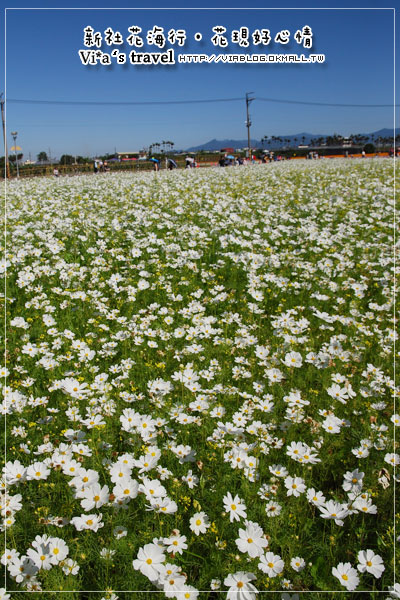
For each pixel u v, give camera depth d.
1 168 50.31
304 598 2.36
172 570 2.16
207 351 4.76
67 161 70.81
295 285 6.63
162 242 8.70
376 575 2.28
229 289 6.76
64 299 6.11
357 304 6.00
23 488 2.88
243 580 2.15
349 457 3.38
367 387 4.05
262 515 2.74
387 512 2.92
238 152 76.44
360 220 10.94
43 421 3.45
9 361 4.53
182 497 2.78
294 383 4.26
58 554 2.24
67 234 9.48
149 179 21.36
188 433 3.41
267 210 12.56
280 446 3.28
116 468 2.63
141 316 5.84
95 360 4.65
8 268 7.28
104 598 2.20
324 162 33.91
